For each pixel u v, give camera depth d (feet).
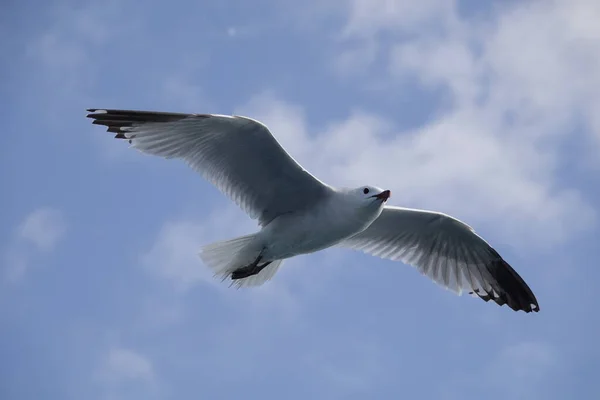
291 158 44.60
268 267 49.42
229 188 46.70
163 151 45.09
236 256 47.21
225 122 43.34
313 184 45.88
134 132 44.37
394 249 53.11
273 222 47.06
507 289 53.31
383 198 45.57
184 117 43.45
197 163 45.62
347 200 45.88
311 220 46.32
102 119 44.01
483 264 53.06
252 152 44.86
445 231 51.67
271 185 46.32
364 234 52.47
